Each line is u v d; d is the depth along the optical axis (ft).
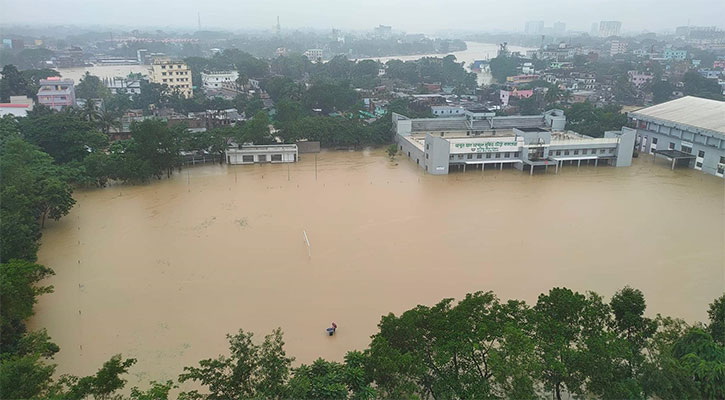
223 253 233.14
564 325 129.80
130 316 182.60
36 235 237.45
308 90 609.42
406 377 122.01
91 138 374.22
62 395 112.78
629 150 399.24
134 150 351.67
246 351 124.47
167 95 620.08
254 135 411.13
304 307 188.65
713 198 318.45
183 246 241.14
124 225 268.00
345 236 252.42
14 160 279.49
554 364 114.01
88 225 268.00
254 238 249.96
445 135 460.14
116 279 209.05
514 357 113.29
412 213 285.43
